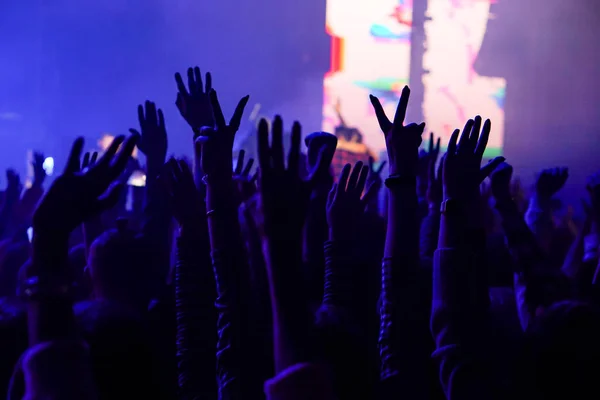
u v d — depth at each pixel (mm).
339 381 1726
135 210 3957
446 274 1824
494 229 3545
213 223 1942
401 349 1926
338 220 2238
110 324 1689
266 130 1449
